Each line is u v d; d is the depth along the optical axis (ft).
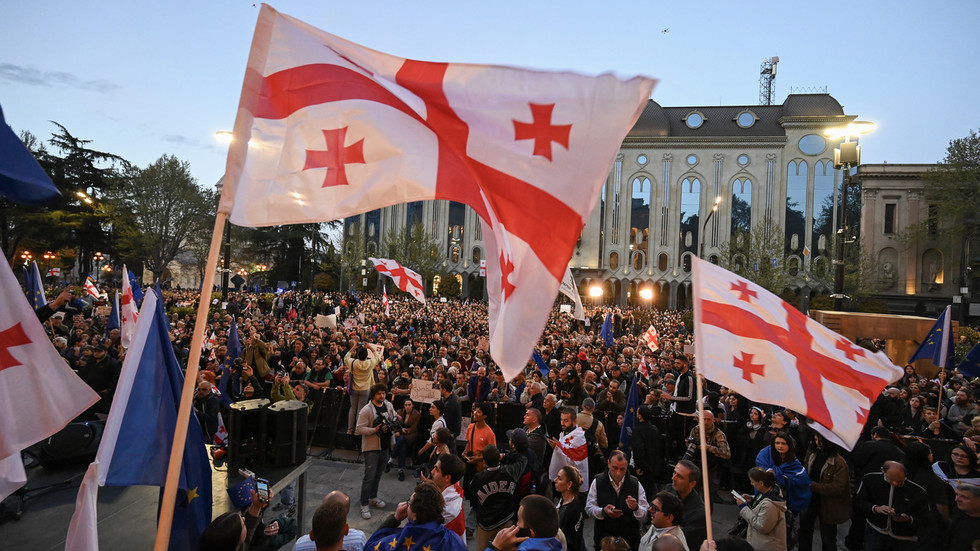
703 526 16.29
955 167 164.14
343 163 9.49
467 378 36.52
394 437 29.68
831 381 13.38
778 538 16.84
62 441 19.21
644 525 24.03
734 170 215.51
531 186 8.43
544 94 8.48
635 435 25.21
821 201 207.51
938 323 39.52
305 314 108.47
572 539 17.65
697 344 13.47
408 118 9.55
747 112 224.74
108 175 172.86
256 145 9.26
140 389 11.79
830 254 202.28
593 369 41.22
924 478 19.31
